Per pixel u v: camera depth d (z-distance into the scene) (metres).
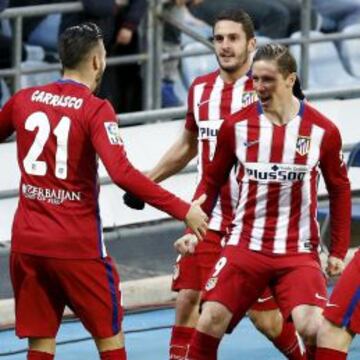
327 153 23.61
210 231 25.67
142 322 31.70
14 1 35.22
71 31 23.19
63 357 29.09
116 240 35.28
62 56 23.12
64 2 35.47
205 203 24.12
